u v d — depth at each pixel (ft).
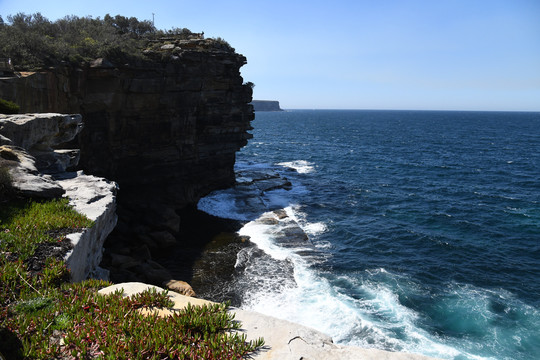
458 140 399.44
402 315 71.82
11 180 49.70
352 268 91.20
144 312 27.99
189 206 138.41
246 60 160.35
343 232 116.37
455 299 77.82
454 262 95.71
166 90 132.98
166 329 24.81
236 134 164.04
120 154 130.52
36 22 138.92
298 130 539.29
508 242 109.40
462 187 177.06
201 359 22.86
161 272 83.97
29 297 29.43
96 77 115.85
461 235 114.73
